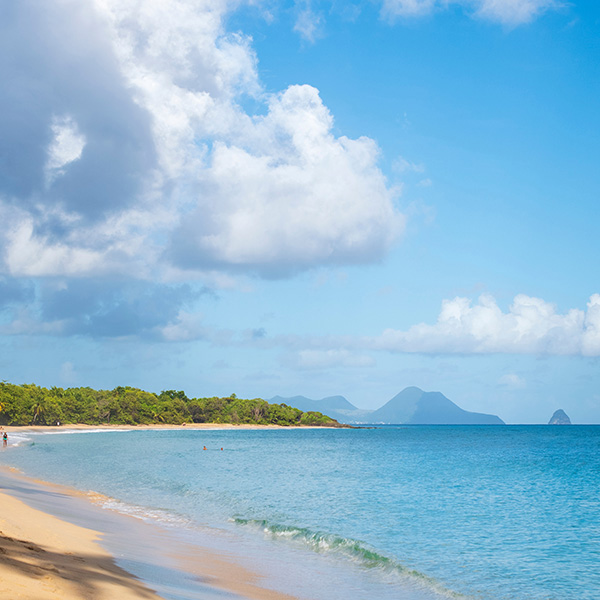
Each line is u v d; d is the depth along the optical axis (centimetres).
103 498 3284
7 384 19412
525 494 4212
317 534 2361
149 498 3419
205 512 2944
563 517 3150
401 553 2205
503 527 2803
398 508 3359
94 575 1281
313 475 5478
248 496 3719
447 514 3180
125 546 1867
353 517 2997
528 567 2028
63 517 2325
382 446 13050
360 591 1639
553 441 16350
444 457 8856
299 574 1775
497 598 1662
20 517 2014
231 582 1579
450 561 2098
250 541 2248
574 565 2059
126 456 7500
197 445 11869
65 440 12244
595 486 4791
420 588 1716
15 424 18612
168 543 2073
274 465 6781
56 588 1052
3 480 3694
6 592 934
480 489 4497
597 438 18900
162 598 1222
